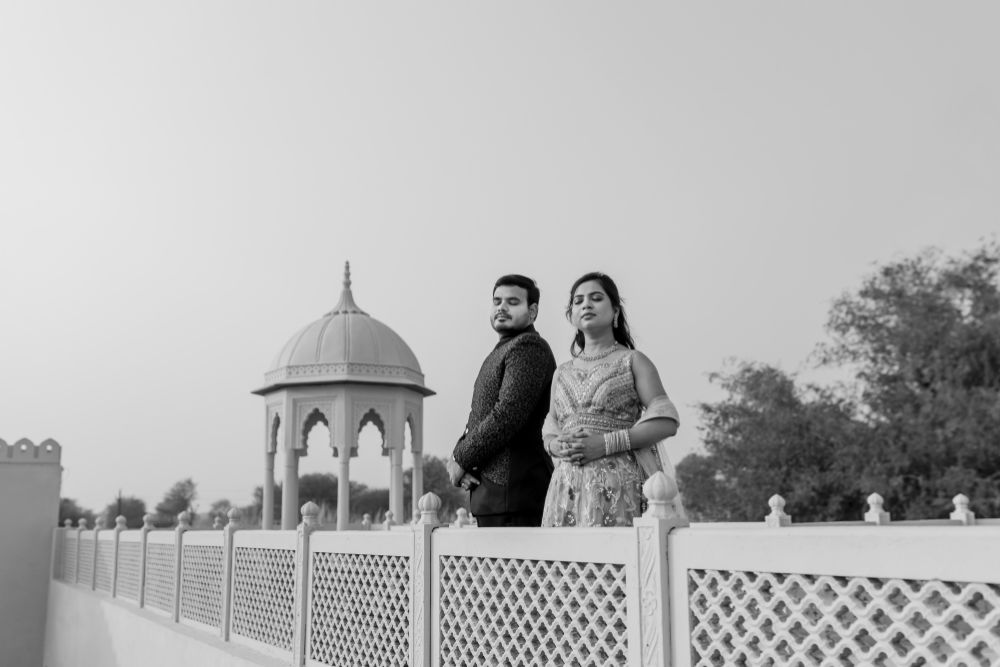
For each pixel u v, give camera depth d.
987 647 2.07
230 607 6.98
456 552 4.07
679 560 2.84
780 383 21.38
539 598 3.49
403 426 12.48
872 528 2.27
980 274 21.17
